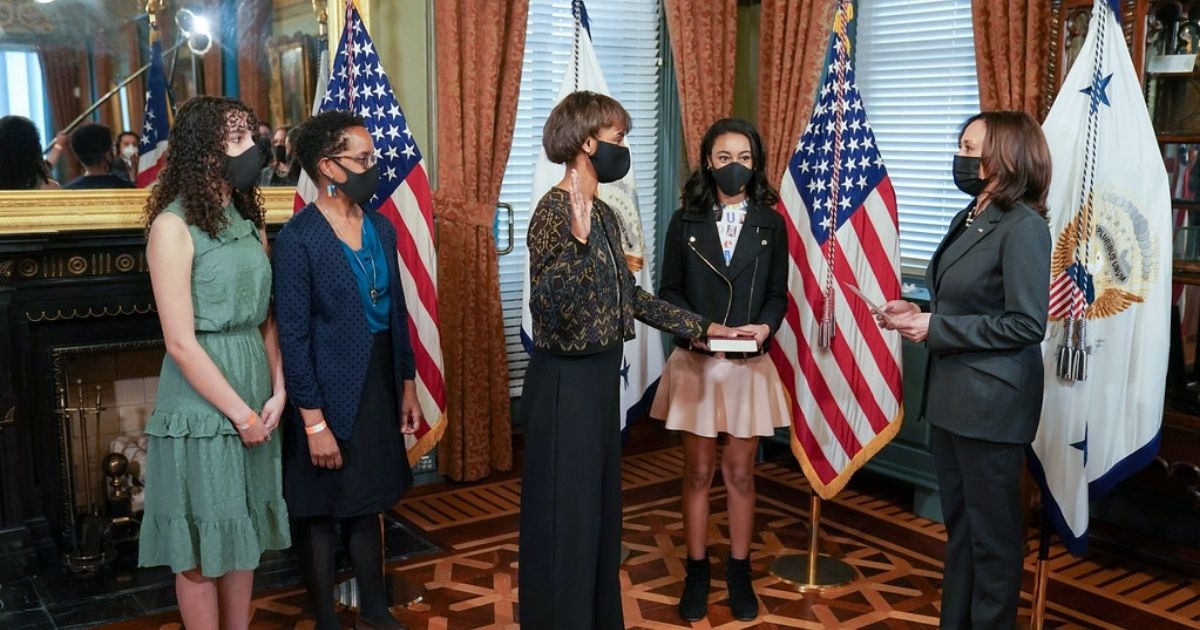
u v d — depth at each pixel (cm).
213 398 228
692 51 468
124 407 368
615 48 492
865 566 349
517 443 487
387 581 332
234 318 235
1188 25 329
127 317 352
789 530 384
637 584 332
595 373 246
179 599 244
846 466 327
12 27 323
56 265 330
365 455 267
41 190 332
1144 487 351
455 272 428
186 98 354
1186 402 341
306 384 252
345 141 256
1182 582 338
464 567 347
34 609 312
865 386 325
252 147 233
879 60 455
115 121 342
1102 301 289
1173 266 339
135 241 337
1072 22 347
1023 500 342
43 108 330
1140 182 287
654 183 515
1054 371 289
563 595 249
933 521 395
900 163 450
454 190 425
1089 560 356
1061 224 288
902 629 300
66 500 348
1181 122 336
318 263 254
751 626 302
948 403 255
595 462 247
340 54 322
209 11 354
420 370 329
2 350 322
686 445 308
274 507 249
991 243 249
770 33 465
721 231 306
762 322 301
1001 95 380
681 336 286
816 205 326
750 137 298
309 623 304
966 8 414
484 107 425
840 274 324
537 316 244
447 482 442
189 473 233
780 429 470
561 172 364
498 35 422
